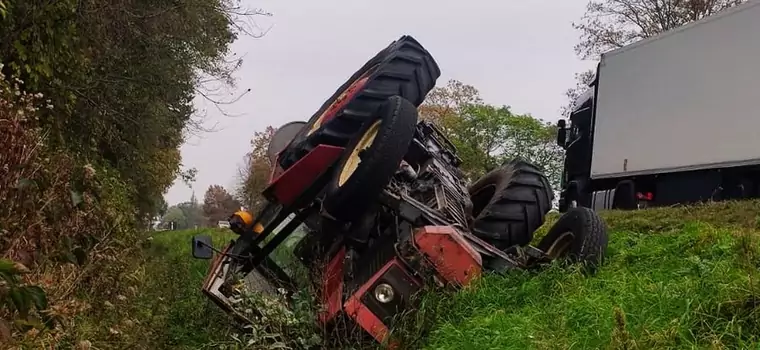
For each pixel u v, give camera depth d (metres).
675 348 3.98
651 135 15.43
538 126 41.56
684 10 30.67
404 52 6.65
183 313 7.52
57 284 4.64
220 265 6.64
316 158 6.17
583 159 19.22
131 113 12.72
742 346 3.89
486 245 6.13
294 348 5.29
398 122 5.49
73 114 10.29
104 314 5.39
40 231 4.16
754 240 6.07
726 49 13.27
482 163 40.44
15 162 4.05
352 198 5.44
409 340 5.04
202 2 13.06
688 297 4.55
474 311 5.17
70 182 4.83
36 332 4.20
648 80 15.55
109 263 5.57
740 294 4.41
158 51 12.46
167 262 11.42
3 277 2.94
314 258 6.36
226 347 5.59
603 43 33.16
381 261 5.52
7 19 7.12
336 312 5.30
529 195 7.05
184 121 15.97
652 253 6.36
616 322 4.07
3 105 4.13
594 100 18.14
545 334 4.56
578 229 6.20
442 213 6.26
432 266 5.32
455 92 43.50
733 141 13.09
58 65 8.21
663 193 15.59
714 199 13.82
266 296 5.77
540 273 5.73
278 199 6.41
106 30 10.53
